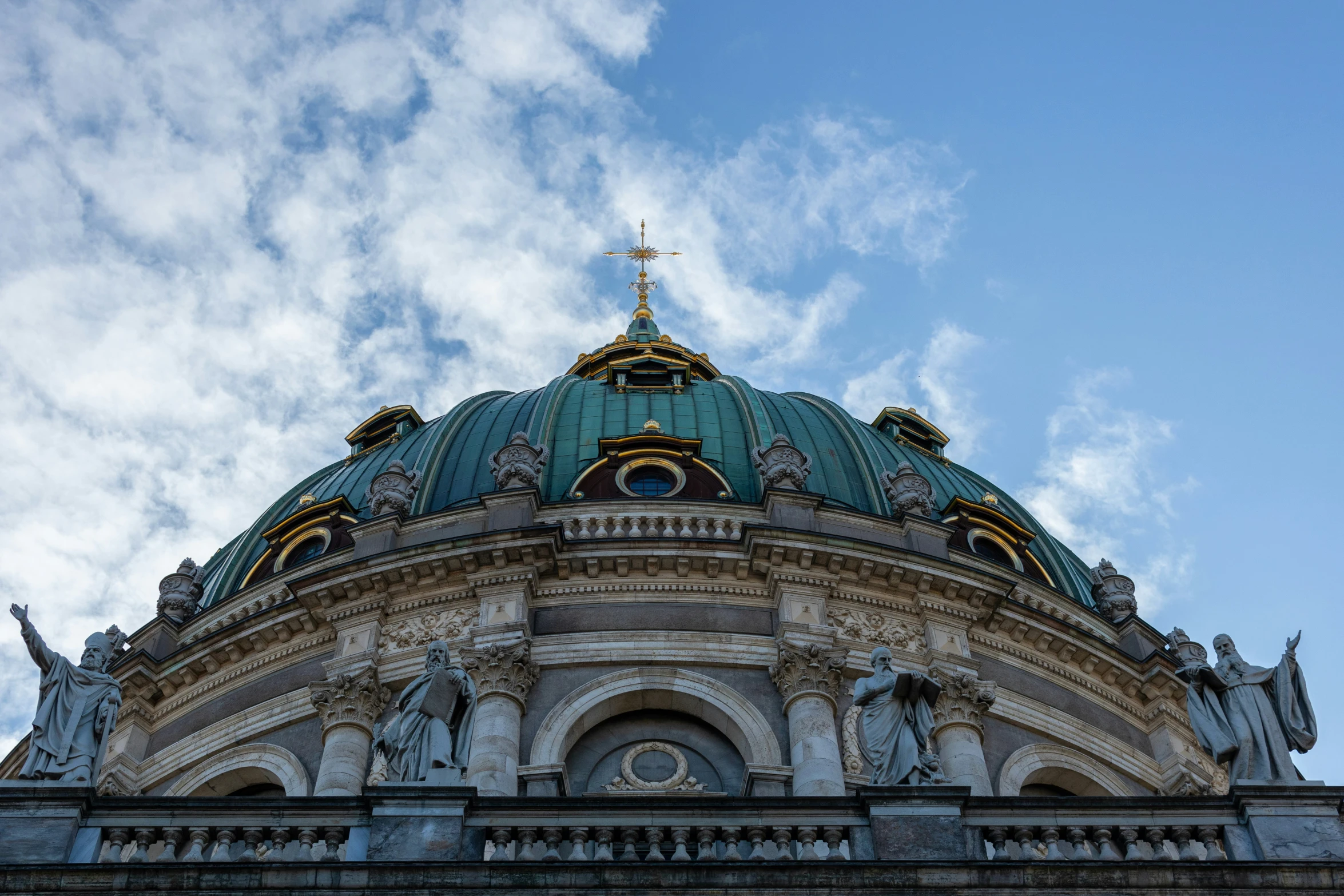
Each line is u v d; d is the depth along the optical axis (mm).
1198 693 21500
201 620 34906
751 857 18891
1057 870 18328
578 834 18953
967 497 39438
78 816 18938
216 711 31906
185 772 30844
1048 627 32750
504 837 18938
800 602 31156
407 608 31609
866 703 21000
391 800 19000
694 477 35438
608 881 18000
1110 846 19547
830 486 36531
